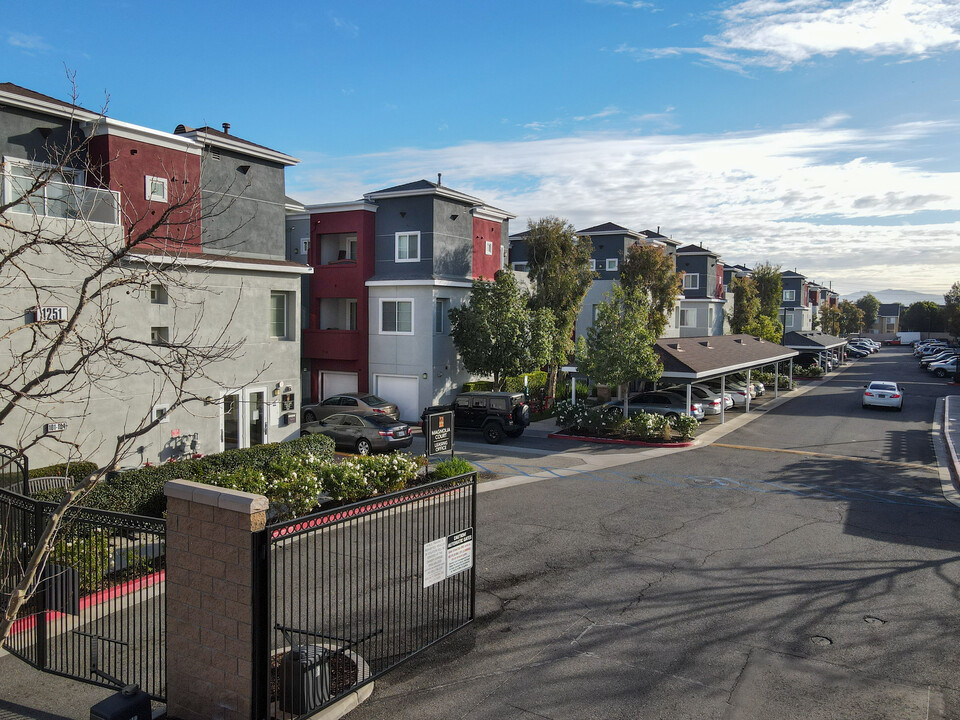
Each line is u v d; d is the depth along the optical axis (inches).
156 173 675.4
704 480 728.3
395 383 1165.7
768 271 2556.6
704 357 1131.3
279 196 828.0
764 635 344.5
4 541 306.2
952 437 1017.5
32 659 305.0
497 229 1341.0
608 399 1459.2
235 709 242.1
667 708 273.6
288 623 335.3
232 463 612.7
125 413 608.4
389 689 288.0
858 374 2299.5
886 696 284.5
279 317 815.1
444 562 337.1
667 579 425.1
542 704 276.2
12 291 508.7
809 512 595.8
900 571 441.7
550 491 668.7
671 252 2199.8
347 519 275.0
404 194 1141.7
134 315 612.1
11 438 519.8
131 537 293.4
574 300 1296.8
